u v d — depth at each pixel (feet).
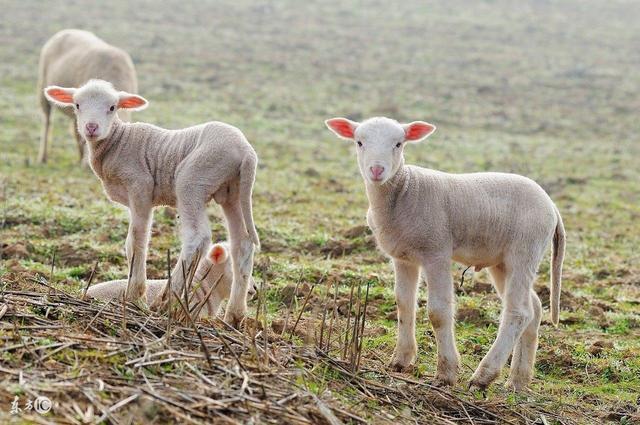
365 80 145.18
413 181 32.30
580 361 38.65
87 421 22.77
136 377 25.29
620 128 126.52
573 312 46.11
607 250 63.57
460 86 146.20
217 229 55.98
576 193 87.86
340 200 73.31
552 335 42.16
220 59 151.23
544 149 109.60
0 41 147.95
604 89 151.12
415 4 224.74
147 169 34.06
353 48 171.12
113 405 23.68
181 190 33.14
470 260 33.14
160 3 199.31
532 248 32.68
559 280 34.58
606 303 48.08
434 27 197.67
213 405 24.41
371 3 222.28
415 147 103.96
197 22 183.21
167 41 161.38
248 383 26.08
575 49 183.73
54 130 97.35
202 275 36.45
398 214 32.09
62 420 22.80
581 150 111.04
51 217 55.52
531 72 160.97
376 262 52.70
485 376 32.09
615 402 34.45
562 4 236.63
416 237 31.94
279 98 127.13
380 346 37.24
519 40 189.16
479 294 47.37
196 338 29.27
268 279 46.11
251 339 29.66
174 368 26.50
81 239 51.78
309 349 30.63
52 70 73.61
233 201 34.14
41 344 26.58
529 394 33.83
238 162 33.35
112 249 49.24
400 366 33.55
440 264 32.01
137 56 146.41
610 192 89.66
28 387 23.86
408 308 33.37
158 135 34.47
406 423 27.55
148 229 34.40
